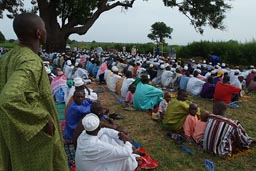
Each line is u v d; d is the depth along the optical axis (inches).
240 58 1272.1
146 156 221.3
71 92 294.2
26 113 88.0
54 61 861.8
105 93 468.8
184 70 575.5
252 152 236.1
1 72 101.3
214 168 211.5
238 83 448.8
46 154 100.9
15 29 102.7
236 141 233.3
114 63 664.4
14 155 99.4
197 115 277.9
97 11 1326.3
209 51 1406.3
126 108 360.5
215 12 1352.1
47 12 1294.3
